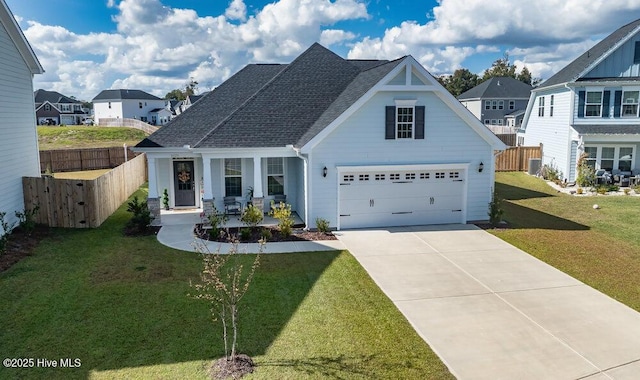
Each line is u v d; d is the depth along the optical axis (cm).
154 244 1398
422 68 1570
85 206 1568
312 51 2083
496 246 1421
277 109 1816
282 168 1870
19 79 1555
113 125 6738
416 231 1606
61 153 3303
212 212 1659
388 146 1623
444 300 995
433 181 1688
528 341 814
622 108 2536
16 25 1456
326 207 1616
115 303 944
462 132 1669
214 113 1883
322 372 701
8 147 1452
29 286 1030
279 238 1498
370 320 888
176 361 726
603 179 2530
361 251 1362
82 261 1217
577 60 2903
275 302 967
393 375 700
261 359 736
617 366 732
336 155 1591
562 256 1316
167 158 1920
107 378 678
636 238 1509
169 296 985
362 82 1777
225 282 1084
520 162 3169
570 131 2581
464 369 721
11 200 1469
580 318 909
